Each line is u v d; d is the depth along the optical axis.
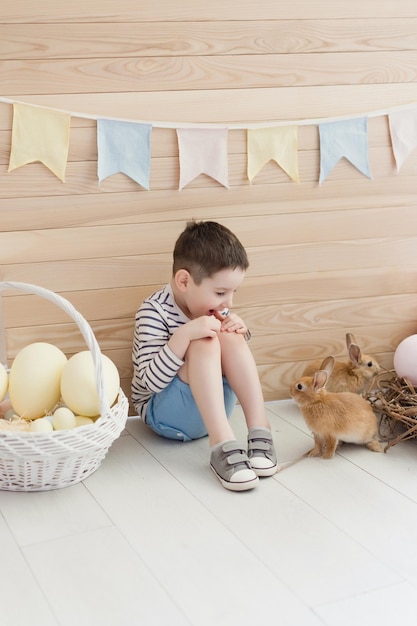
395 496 1.39
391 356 1.98
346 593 1.09
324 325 1.91
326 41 1.76
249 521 1.30
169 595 1.09
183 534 1.26
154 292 1.77
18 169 1.63
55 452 1.36
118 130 1.66
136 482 1.46
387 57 1.81
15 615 1.05
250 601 1.07
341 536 1.25
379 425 1.73
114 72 1.64
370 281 1.92
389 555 1.19
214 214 1.77
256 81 1.73
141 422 1.79
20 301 1.70
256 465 1.48
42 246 1.68
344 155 1.81
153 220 1.73
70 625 1.02
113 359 1.78
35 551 1.21
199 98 1.70
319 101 1.78
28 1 1.57
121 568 1.16
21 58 1.59
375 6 1.77
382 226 1.89
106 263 1.73
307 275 1.87
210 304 1.61
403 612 1.04
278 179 1.79
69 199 1.67
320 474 1.49
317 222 1.84
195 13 1.66
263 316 1.86
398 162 1.86
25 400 1.51
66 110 1.63
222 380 1.63
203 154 1.72
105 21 1.62
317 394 1.55
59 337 1.74
